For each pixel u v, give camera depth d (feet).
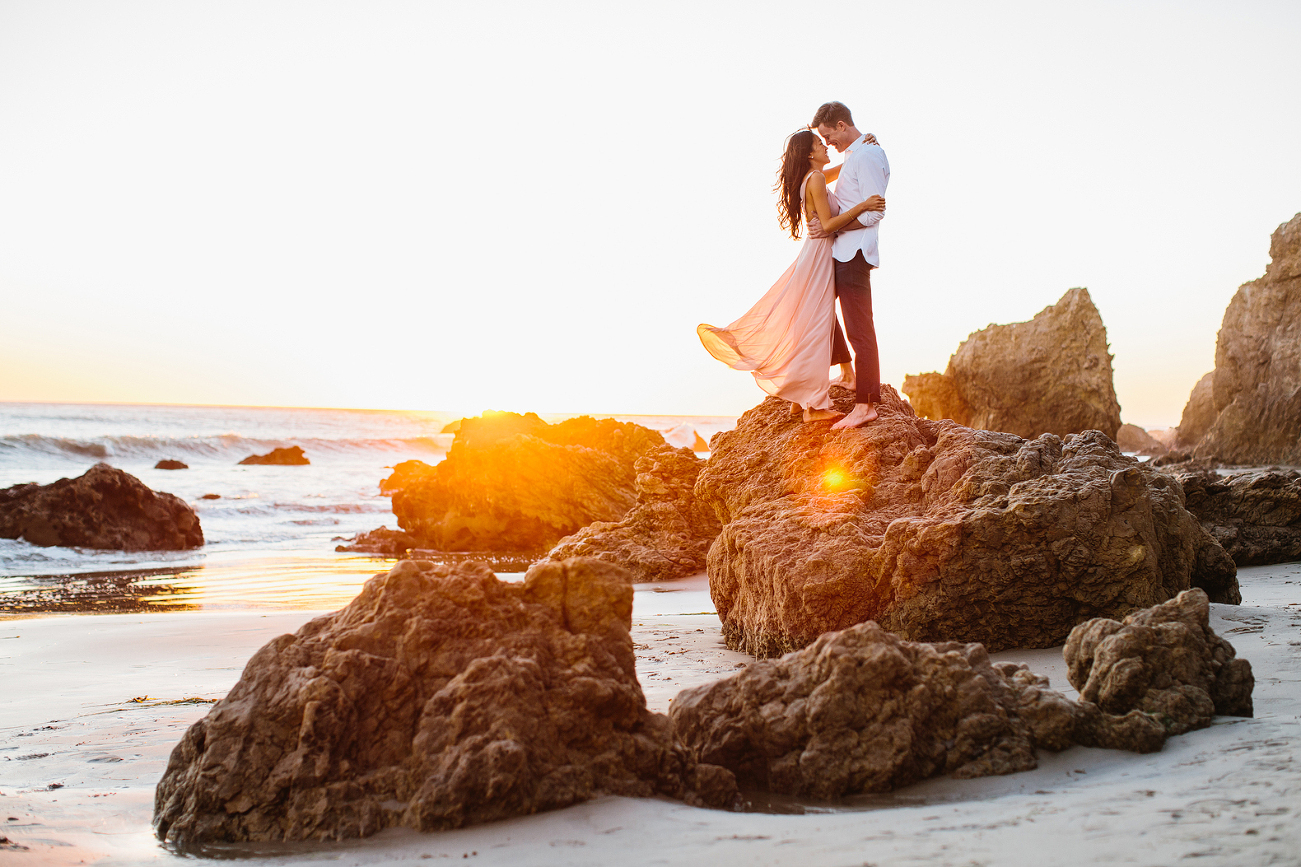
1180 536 22.97
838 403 26.63
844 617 20.63
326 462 160.76
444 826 9.59
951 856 7.73
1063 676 17.21
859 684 11.46
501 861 8.46
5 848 9.34
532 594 12.15
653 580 40.45
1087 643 13.35
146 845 9.98
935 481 22.74
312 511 84.74
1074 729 11.48
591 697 10.78
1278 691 13.96
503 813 9.76
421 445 194.70
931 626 20.31
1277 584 29.45
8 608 37.60
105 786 13.08
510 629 11.64
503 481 66.18
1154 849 7.45
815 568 20.66
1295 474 36.42
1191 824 8.00
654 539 43.91
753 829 9.09
